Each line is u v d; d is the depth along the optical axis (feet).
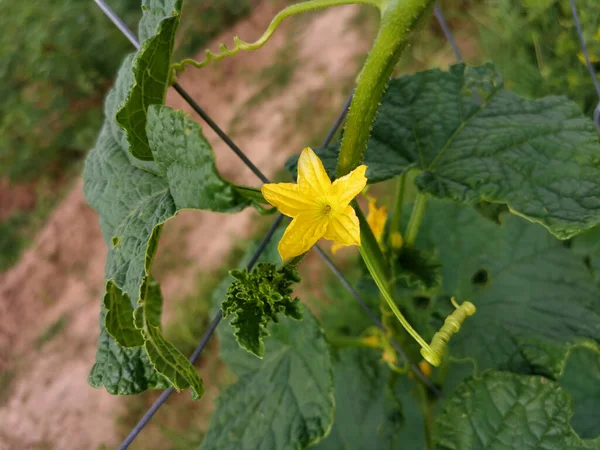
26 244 3.15
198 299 2.10
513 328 0.80
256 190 0.47
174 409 1.96
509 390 0.67
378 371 1.11
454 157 0.67
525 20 1.41
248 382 0.85
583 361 0.95
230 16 3.12
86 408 2.29
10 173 3.35
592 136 0.62
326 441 1.10
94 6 3.45
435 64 1.89
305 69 2.53
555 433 0.64
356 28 2.47
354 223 0.43
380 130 0.71
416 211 0.74
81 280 2.79
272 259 0.92
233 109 2.73
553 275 0.85
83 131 3.30
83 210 3.00
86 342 2.53
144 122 0.54
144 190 0.59
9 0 3.55
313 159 0.43
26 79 3.44
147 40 0.50
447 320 0.52
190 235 2.37
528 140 0.65
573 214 0.58
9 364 2.72
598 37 1.21
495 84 0.70
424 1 0.49
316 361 0.79
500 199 0.61
